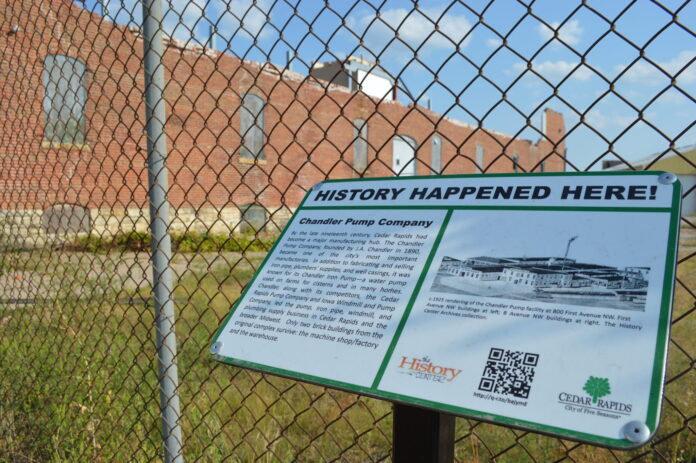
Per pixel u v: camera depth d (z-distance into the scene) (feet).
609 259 2.50
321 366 2.90
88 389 7.38
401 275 3.01
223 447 7.25
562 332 2.41
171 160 43.14
